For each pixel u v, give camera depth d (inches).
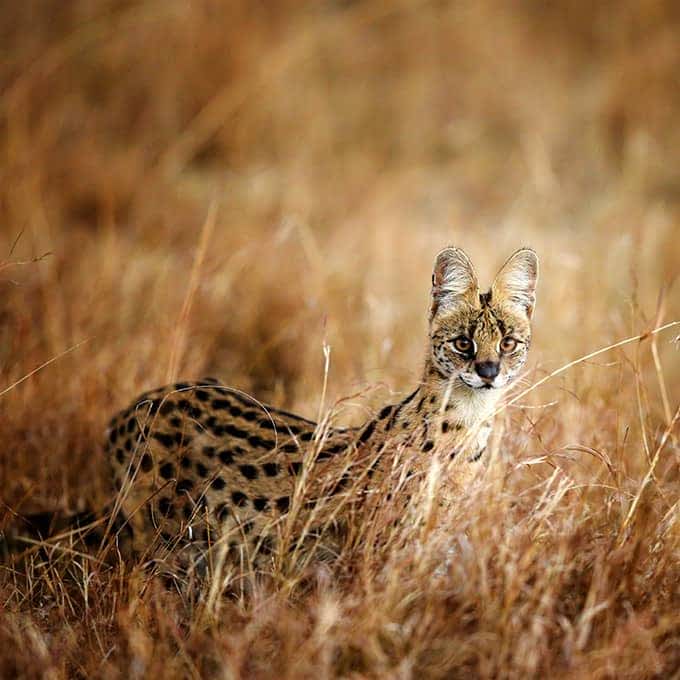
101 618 295.6
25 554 322.7
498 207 685.3
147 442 328.2
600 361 407.5
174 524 328.5
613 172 723.4
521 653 257.4
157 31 743.7
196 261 425.7
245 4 767.7
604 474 342.3
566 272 508.4
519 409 352.8
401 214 652.1
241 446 323.9
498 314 326.0
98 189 620.7
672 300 516.7
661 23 826.2
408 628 262.7
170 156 675.4
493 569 282.5
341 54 804.6
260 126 717.9
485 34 839.7
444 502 301.7
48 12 748.6
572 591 290.0
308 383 447.5
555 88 805.2
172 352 406.6
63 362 425.4
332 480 302.5
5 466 379.2
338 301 506.9
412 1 851.4
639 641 267.6
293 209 621.3
